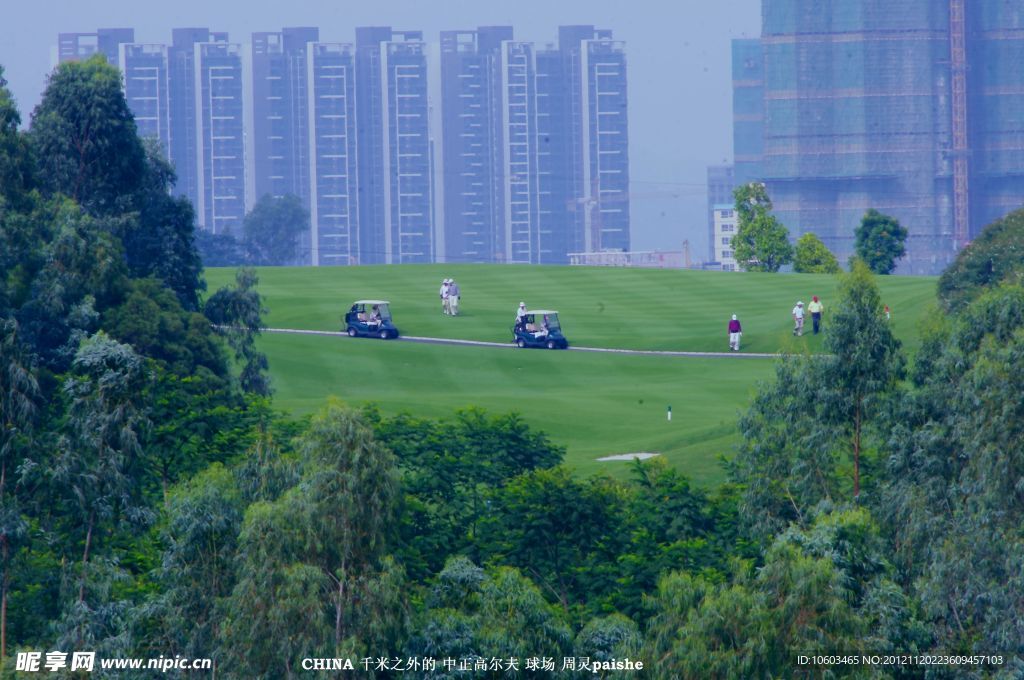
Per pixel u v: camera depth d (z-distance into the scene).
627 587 93.94
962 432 94.88
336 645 73.62
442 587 84.06
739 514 102.50
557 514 99.88
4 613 88.62
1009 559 87.69
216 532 82.44
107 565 87.88
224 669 75.50
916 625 82.56
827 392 100.56
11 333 92.38
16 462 91.69
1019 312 100.94
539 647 79.56
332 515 76.06
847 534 86.56
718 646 76.12
